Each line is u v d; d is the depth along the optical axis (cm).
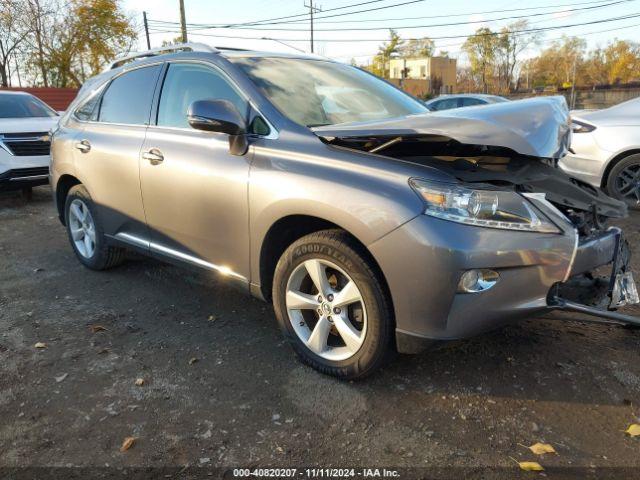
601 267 291
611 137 629
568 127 304
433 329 254
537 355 316
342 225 267
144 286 446
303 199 279
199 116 297
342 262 274
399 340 265
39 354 335
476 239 243
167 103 382
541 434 249
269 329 363
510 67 5772
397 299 258
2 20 3362
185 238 362
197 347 340
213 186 328
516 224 250
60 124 496
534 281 256
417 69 7262
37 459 242
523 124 268
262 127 318
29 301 420
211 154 334
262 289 324
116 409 277
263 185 300
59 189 494
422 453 239
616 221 602
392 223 251
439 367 306
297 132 302
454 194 245
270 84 341
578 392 280
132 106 413
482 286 248
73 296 428
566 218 265
